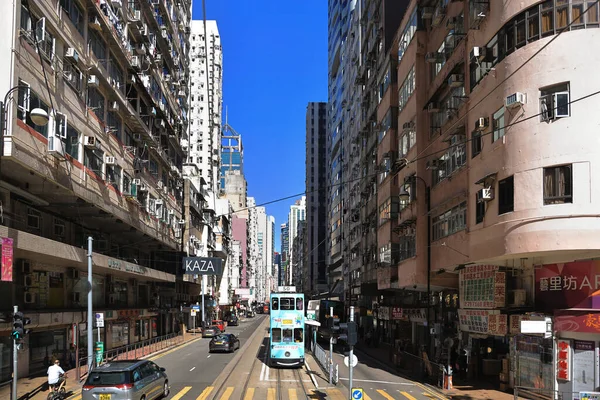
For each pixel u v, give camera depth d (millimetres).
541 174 17688
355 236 56812
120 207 30391
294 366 28938
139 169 34281
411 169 31047
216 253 82812
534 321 17375
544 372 18734
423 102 30109
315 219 133250
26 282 24484
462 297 25141
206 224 69625
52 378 18250
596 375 17094
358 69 54156
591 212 16625
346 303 65438
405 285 31766
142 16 35625
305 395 19844
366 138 48031
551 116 17703
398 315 37656
